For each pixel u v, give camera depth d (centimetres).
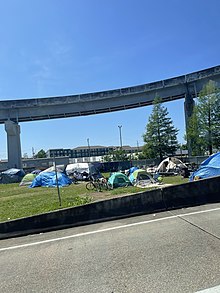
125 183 1942
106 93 4944
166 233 594
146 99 4894
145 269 416
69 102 4966
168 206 859
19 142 4894
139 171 2114
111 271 421
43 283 403
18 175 4025
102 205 791
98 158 8400
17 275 442
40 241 633
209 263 418
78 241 600
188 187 895
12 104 4872
